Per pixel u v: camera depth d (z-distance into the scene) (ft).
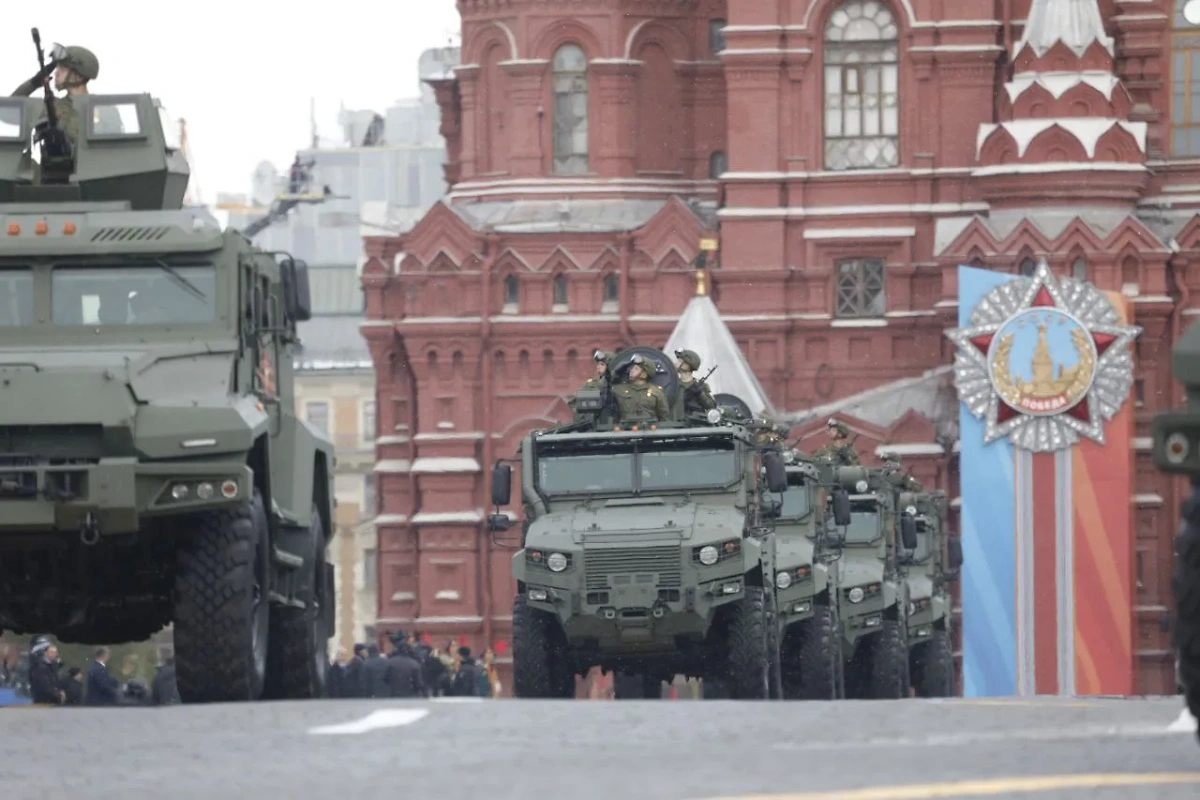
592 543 280.51
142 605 207.92
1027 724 146.72
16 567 201.77
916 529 465.88
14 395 190.80
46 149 225.15
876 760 125.18
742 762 124.77
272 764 128.16
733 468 290.76
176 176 228.43
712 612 280.51
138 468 189.16
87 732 148.87
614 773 120.47
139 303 208.03
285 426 220.84
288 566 216.54
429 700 170.09
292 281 217.97
